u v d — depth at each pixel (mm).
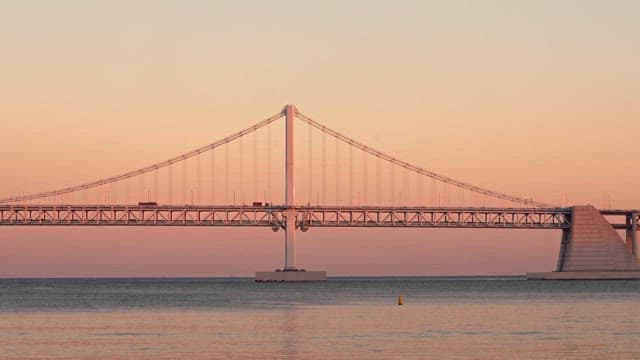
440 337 118312
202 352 104562
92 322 141625
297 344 111312
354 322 140625
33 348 108000
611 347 107875
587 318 147375
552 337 118125
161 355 102188
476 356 101062
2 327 133125
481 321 141875
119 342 113562
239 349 107062
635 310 165500
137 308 176125
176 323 139500
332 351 105125
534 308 172375
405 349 106438
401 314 157375
